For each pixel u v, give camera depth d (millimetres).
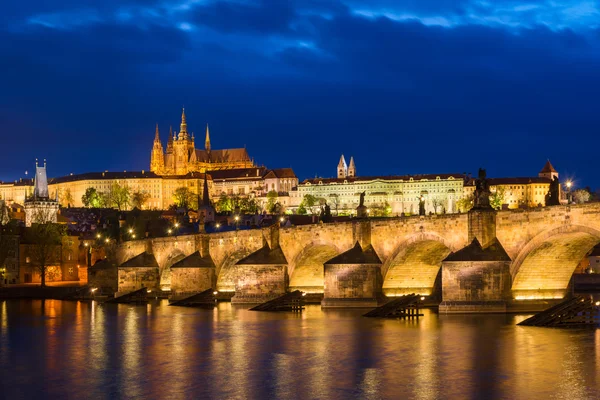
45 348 121500
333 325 136625
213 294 194625
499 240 136625
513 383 89000
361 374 95938
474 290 135500
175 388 91625
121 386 93312
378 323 137000
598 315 142500
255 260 179500
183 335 132000
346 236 163375
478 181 138250
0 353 117438
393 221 154875
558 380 89812
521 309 135625
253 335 128875
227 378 95938
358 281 157750
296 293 166375
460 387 88062
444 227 144250
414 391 87062
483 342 112625
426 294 162875
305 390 88938
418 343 114000
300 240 175750
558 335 117062
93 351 117750
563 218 126625
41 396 89875
